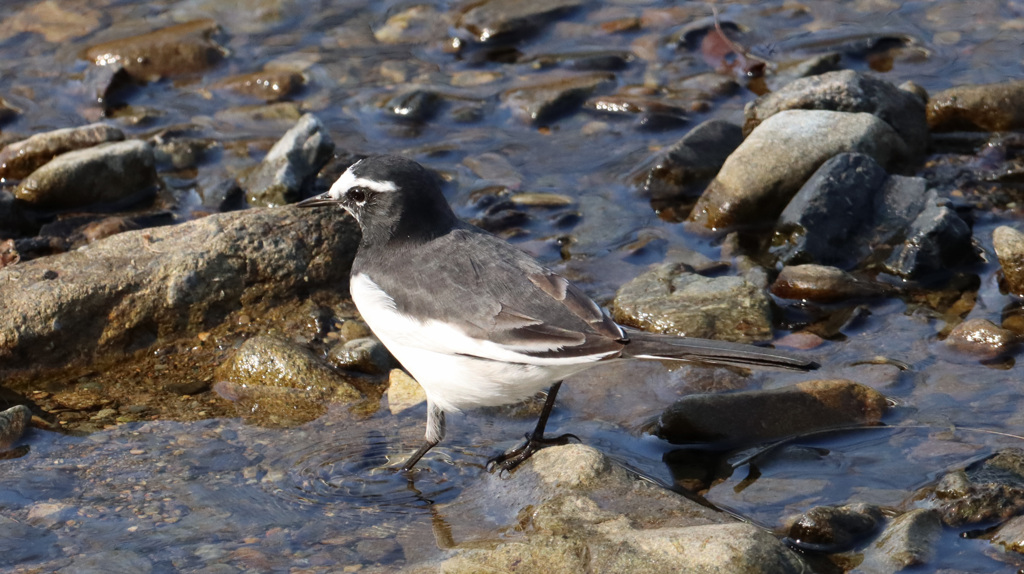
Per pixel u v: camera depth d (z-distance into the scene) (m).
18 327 8.70
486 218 10.93
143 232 9.62
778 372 8.28
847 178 10.05
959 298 9.20
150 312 9.11
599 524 6.31
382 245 7.76
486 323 7.00
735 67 13.45
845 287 9.21
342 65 13.93
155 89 13.57
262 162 11.70
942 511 6.39
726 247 10.25
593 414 7.99
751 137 10.86
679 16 14.67
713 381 8.22
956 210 10.34
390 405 8.28
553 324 6.88
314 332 9.28
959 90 11.59
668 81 13.28
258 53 14.20
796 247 9.85
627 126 12.56
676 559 5.82
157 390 8.57
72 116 12.96
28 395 8.52
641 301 9.16
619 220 10.95
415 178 7.71
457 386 7.20
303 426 8.02
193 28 14.41
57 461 7.56
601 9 14.91
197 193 11.66
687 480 7.12
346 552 6.54
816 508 6.34
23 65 13.86
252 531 6.78
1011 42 13.49
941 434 7.32
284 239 9.59
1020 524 6.14
